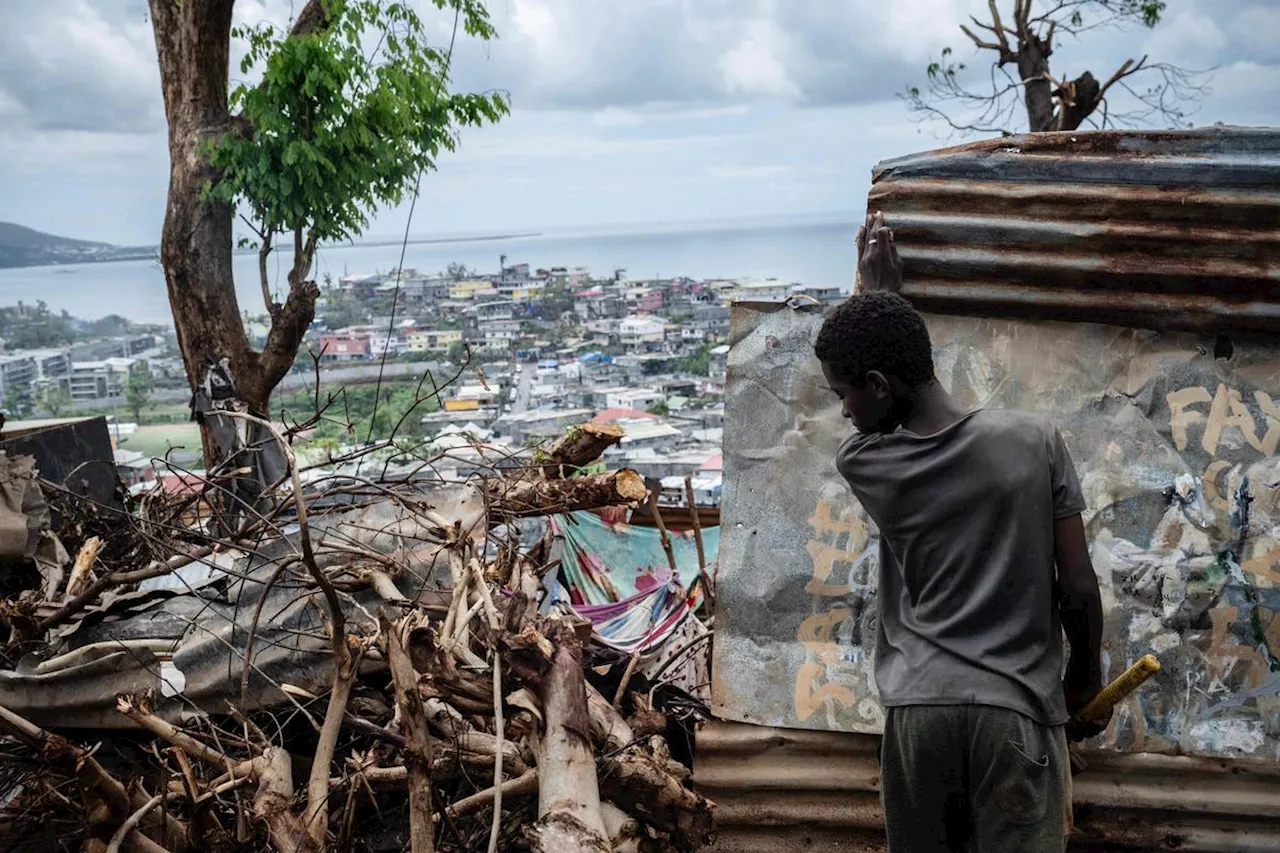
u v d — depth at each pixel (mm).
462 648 3252
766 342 3545
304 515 2869
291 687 3680
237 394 10523
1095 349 3406
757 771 3410
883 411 2629
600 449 4840
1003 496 2494
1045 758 2416
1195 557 3275
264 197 10055
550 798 2762
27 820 3770
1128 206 3324
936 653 2518
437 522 4043
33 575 4902
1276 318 3260
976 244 3410
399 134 10016
